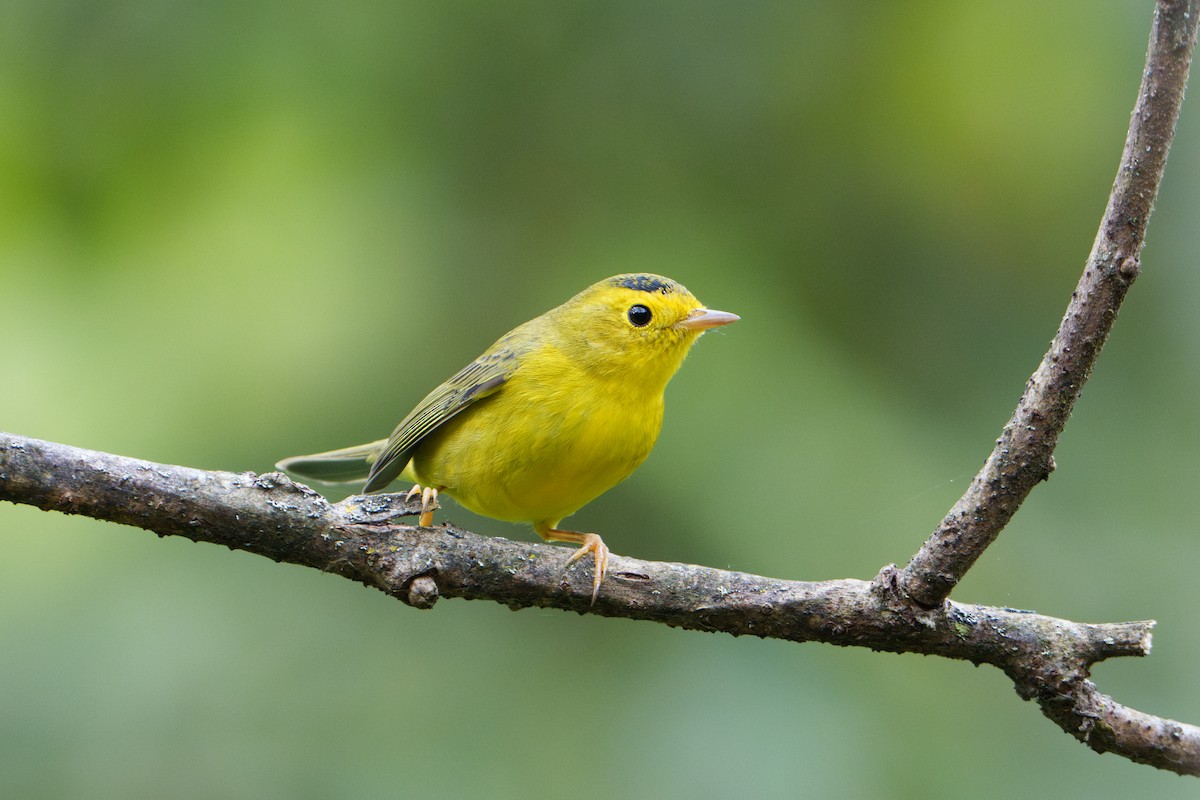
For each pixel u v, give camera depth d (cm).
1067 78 1220
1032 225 1230
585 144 1220
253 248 1133
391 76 1190
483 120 1213
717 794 992
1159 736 671
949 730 1027
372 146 1184
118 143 1134
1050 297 1216
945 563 675
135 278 1106
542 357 930
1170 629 1077
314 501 714
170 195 1143
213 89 1155
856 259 1211
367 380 1126
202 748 977
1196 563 1100
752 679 1048
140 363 1078
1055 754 1016
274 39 1164
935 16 1212
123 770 952
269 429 1096
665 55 1222
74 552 1024
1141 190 567
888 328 1200
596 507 1083
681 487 1067
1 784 932
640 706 1042
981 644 689
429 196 1190
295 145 1170
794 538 1052
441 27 1194
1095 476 1148
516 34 1207
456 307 1166
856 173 1223
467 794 992
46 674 974
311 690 1026
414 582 714
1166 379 1187
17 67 1120
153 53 1145
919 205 1227
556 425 912
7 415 1026
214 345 1102
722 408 1092
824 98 1221
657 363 949
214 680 1005
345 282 1138
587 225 1206
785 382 1113
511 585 731
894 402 1131
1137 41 1230
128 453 1047
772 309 1151
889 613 698
